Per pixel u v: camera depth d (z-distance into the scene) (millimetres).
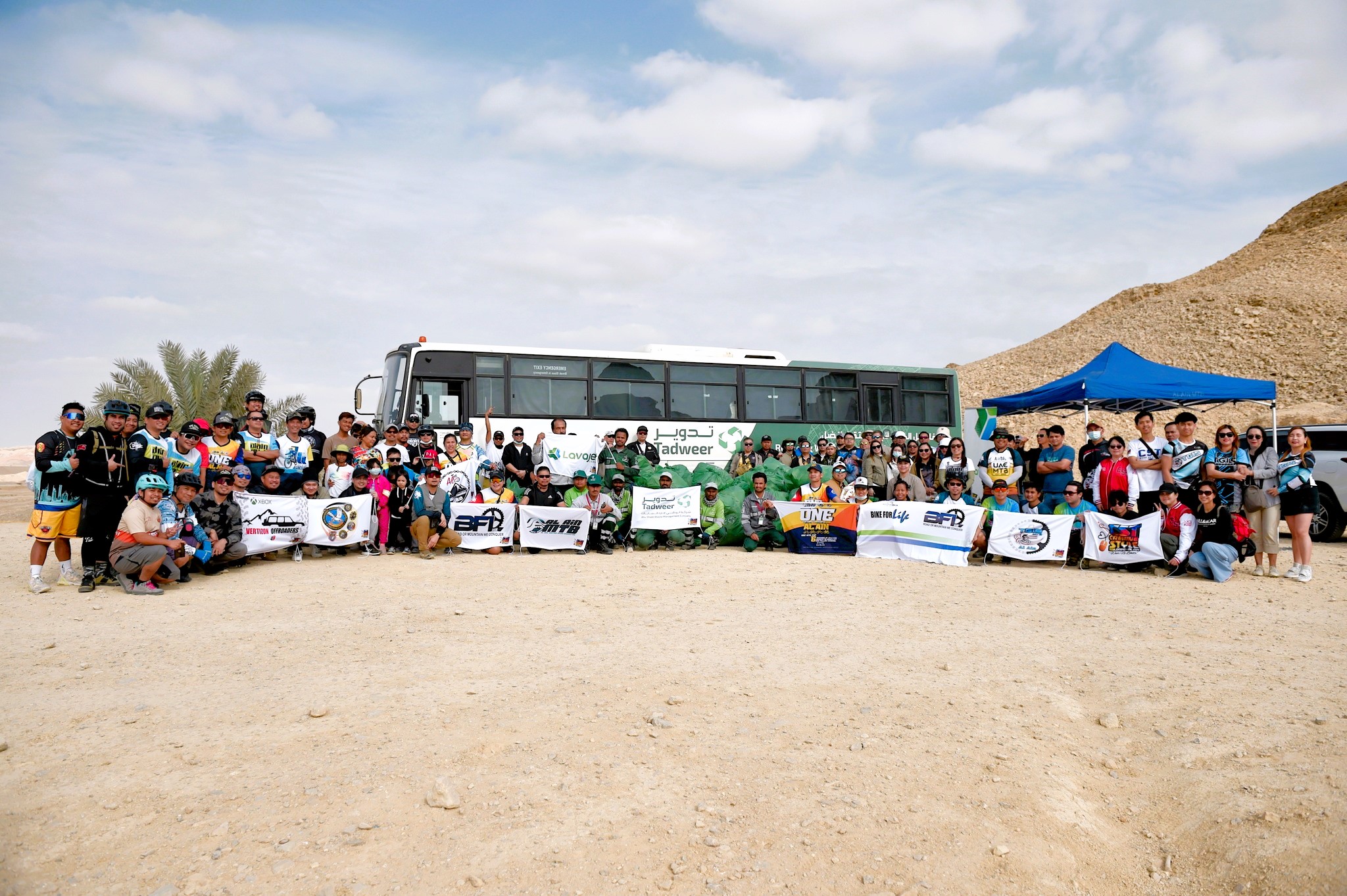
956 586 11086
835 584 11258
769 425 20109
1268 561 11773
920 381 22469
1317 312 60125
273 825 4332
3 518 22281
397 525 13922
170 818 4391
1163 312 69000
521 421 17453
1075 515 12891
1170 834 4535
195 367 26469
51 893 3730
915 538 13664
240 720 5781
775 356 20547
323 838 4215
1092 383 17359
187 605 9578
